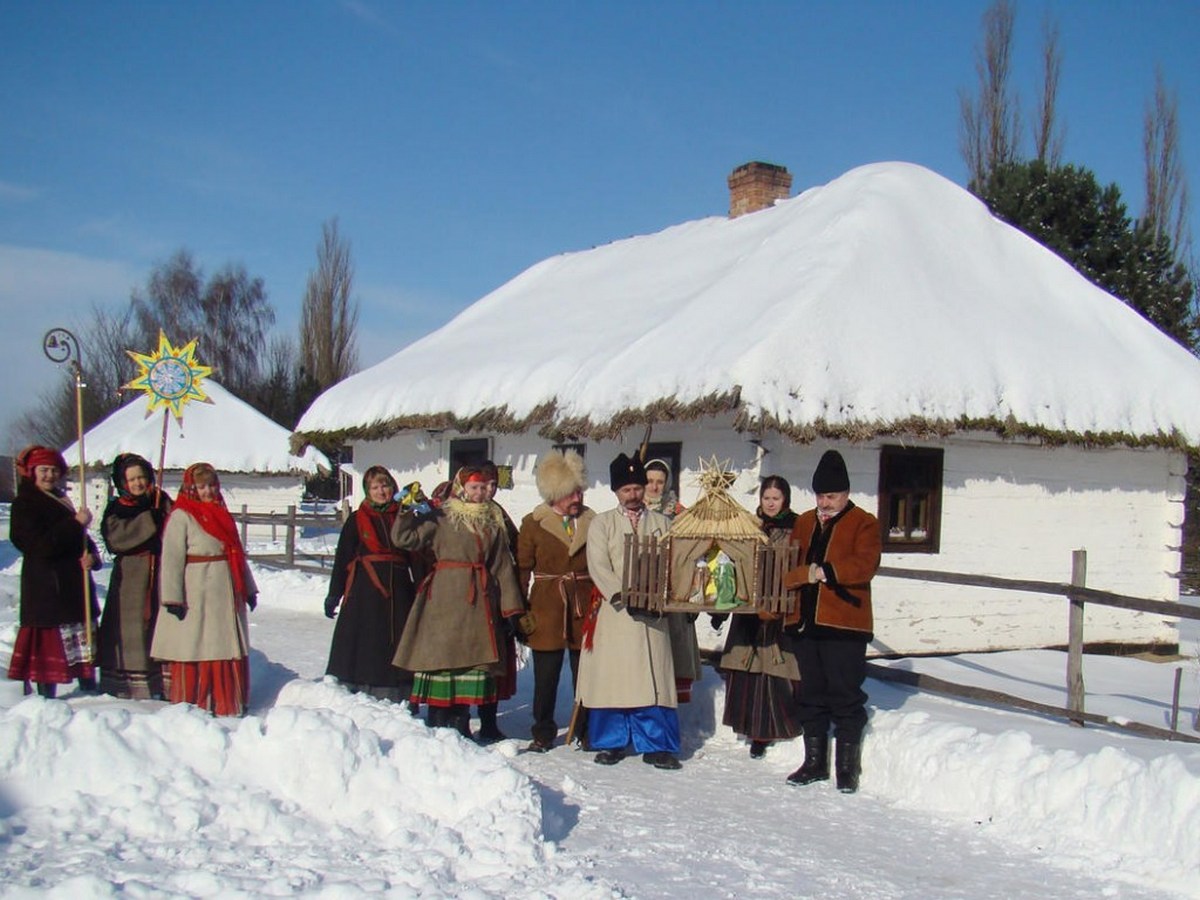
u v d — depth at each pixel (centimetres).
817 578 613
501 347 1466
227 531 711
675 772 648
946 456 1066
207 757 538
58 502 728
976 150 3014
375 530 737
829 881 474
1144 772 519
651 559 635
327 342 4866
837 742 622
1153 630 1178
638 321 1277
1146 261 2406
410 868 452
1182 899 459
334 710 621
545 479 705
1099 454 1152
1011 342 1092
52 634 722
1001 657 1040
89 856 453
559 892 433
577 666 698
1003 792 562
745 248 1375
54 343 806
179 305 5312
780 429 924
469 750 547
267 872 446
